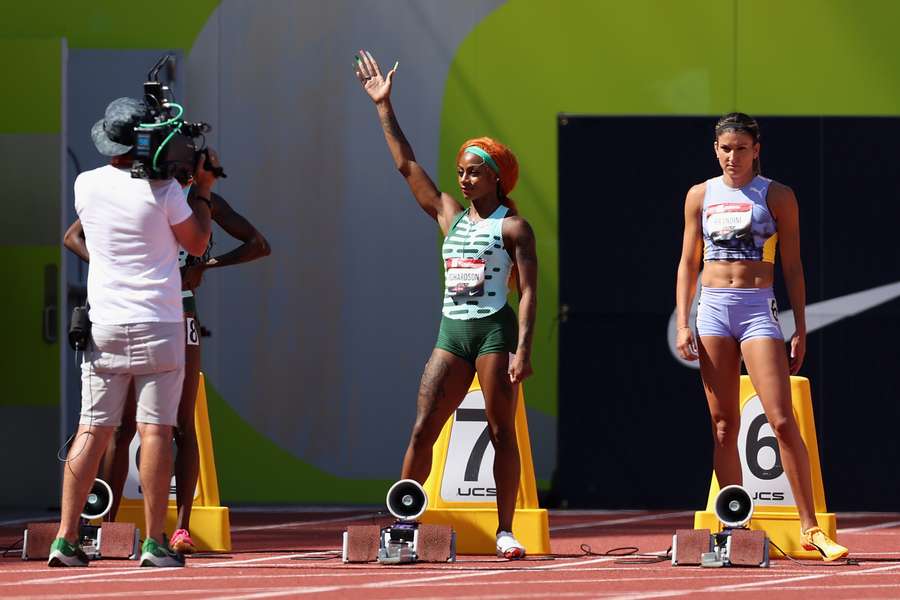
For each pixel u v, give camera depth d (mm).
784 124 36688
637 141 36906
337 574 20859
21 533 29578
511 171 23719
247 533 30016
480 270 23406
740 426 25812
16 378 36344
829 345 36406
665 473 36469
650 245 36719
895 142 36531
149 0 37969
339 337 37719
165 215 21047
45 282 36469
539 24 37625
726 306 23812
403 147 24672
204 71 37906
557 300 37062
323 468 37625
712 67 37406
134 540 23188
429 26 37750
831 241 36469
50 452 36250
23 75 36562
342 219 37750
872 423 36250
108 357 21078
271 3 37875
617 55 37500
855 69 37250
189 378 24109
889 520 34375
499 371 23328
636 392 36562
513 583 19766
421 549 22781
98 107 38031
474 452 25594
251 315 37719
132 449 26484
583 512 36000
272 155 37844
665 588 19312
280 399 37719
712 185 24234
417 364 37656
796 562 23891
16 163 36594
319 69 37844
